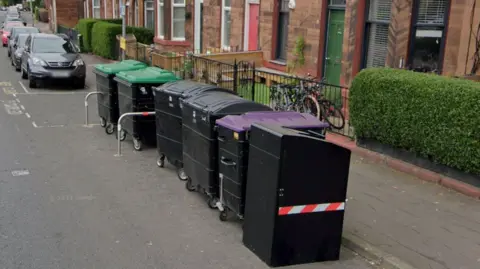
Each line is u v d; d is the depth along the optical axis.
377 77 8.92
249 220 6.08
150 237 6.44
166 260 5.82
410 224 6.62
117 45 27.28
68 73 18.19
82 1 45.94
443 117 7.71
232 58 15.87
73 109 14.84
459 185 7.69
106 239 6.35
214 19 19.73
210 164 7.13
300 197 5.61
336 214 5.82
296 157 5.50
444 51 9.91
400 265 5.56
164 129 8.98
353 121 9.62
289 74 14.08
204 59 16.06
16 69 23.62
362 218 6.81
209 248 6.16
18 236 6.38
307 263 5.82
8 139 11.23
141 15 28.77
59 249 6.05
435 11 10.06
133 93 10.25
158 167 9.49
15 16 56.56
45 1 71.31
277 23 15.51
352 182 8.14
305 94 11.48
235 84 13.51
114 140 11.41
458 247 5.98
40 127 12.48
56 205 7.45
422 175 8.26
